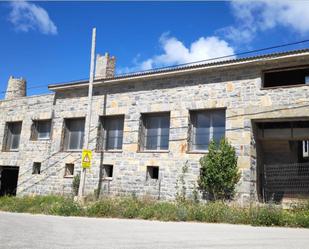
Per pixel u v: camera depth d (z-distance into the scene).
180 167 14.16
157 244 5.11
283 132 13.27
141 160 15.26
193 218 9.82
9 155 20.28
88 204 13.09
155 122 15.75
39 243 4.90
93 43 15.61
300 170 13.27
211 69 13.98
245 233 6.76
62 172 17.69
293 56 12.18
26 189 18.86
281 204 11.70
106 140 17.09
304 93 12.11
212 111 14.26
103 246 4.82
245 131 12.99
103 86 17.19
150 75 15.41
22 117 20.27
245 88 13.30
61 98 18.75
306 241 5.74
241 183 12.66
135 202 11.85
